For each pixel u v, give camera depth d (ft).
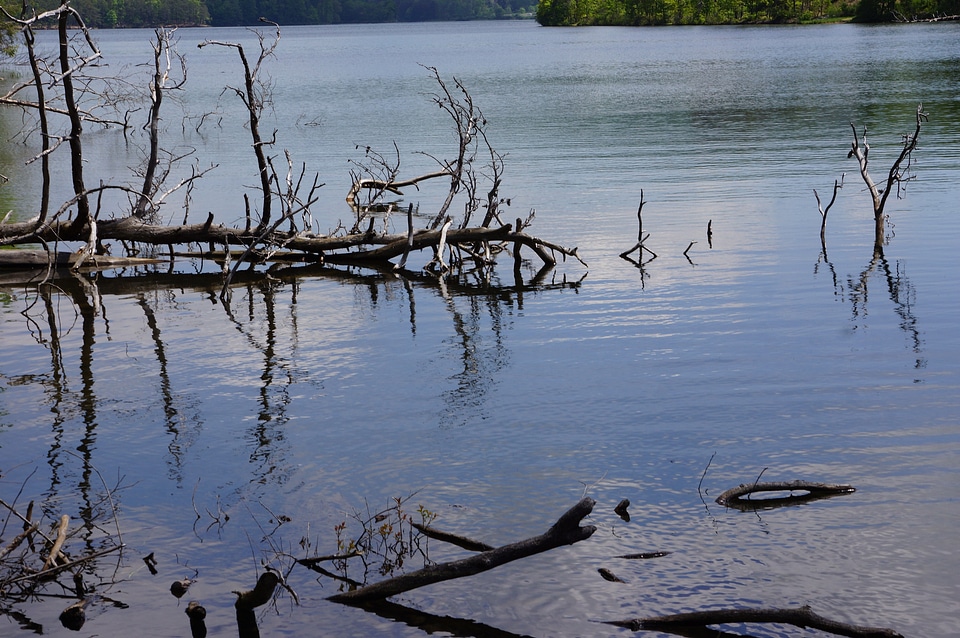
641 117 142.92
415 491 27.17
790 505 25.53
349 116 156.56
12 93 55.72
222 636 20.36
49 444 31.37
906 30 396.98
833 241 60.90
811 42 347.15
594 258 59.47
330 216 76.33
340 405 34.55
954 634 19.66
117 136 136.56
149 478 28.50
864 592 21.25
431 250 65.51
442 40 566.77
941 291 47.78
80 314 49.19
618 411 32.91
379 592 21.31
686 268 55.52
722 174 88.84
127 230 61.00
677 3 566.77
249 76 60.13
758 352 39.01
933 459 27.89
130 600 21.83
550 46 421.59
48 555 23.41
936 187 77.92
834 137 111.65
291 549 24.07
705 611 20.02
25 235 58.54
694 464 28.40
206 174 98.32
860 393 33.68
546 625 20.49
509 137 122.72
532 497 26.53
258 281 57.00
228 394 36.09
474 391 35.55
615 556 23.16
